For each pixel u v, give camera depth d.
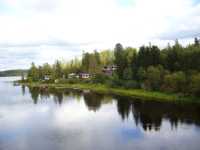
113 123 48.75
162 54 107.31
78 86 135.75
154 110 59.59
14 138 39.91
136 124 47.38
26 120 52.72
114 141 37.66
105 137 39.69
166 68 97.19
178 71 87.12
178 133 41.00
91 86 127.19
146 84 90.50
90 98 86.88
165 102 69.81
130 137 39.47
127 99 79.88
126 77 106.25
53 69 195.62
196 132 41.22
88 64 172.62
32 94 105.56
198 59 83.94
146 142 36.94
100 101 78.56
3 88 145.62
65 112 61.50
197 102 65.94
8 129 45.44
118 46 176.38
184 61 90.69
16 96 98.44
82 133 42.09
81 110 63.78
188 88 71.38
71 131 43.47
